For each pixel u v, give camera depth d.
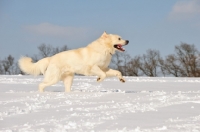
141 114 7.89
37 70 14.78
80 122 7.00
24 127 6.56
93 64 13.80
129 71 74.75
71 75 14.40
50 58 14.58
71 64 13.97
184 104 9.45
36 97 11.73
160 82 26.72
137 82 26.61
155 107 8.98
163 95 11.70
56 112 8.38
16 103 10.20
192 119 7.20
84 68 13.89
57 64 14.09
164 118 7.33
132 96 11.52
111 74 14.15
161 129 6.12
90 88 20.61
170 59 74.44
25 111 8.57
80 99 11.05
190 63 73.00
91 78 32.28
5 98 11.45
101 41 14.04
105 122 6.93
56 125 6.72
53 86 20.81
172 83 25.59
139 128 6.16
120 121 7.01
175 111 8.29
